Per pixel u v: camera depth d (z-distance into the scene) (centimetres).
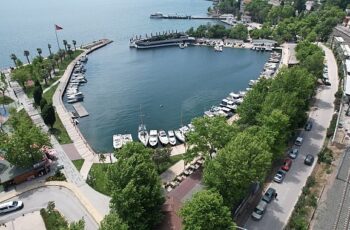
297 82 11781
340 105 13162
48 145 10569
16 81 18462
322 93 15088
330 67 18350
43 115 12612
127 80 19800
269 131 9212
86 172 10306
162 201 7800
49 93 17000
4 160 10369
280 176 9369
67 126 13512
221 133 9369
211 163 7969
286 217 8138
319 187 9062
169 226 7706
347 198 8669
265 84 13162
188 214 6675
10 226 8144
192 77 19938
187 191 8931
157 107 16100
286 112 10325
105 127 14288
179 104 16350
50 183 9731
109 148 12544
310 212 8175
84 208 8744
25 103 15750
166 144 12412
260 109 10994
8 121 13412
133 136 13475
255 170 7575
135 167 7538
